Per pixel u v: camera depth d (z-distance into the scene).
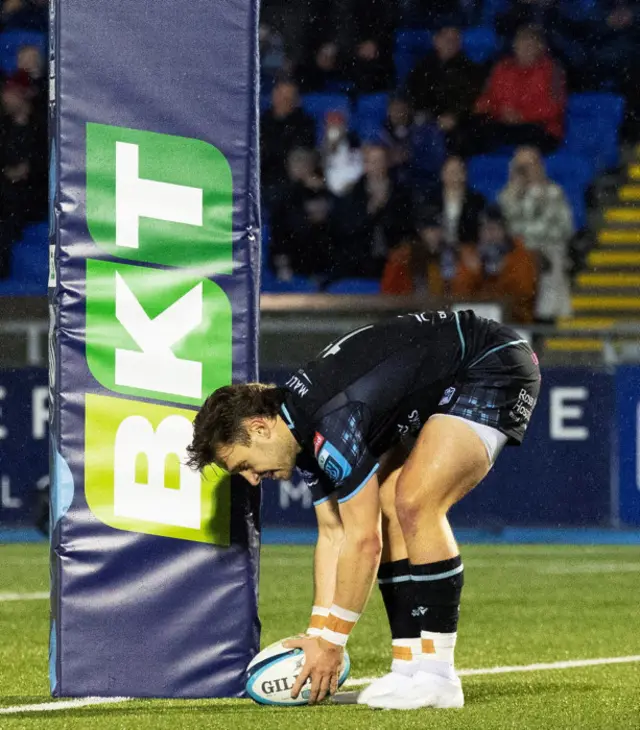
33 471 34.06
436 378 13.17
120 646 13.70
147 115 13.80
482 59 48.84
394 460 14.17
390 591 13.69
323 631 13.05
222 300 14.07
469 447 13.13
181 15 13.91
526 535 34.62
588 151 48.69
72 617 13.55
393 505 13.85
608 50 49.16
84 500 13.62
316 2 47.97
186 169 13.95
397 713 12.95
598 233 47.12
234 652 14.04
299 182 44.31
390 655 18.00
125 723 12.44
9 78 44.41
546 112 48.09
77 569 13.59
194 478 13.98
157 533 13.85
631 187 48.25
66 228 13.55
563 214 43.94
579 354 35.00
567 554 31.69
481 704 13.57
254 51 14.17
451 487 13.21
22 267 44.25
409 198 44.62
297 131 44.50
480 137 47.66
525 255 41.72
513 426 13.47
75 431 13.60
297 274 44.25
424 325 13.37
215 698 14.03
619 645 18.97
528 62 48.12
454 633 13.48
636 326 34.75
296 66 47.91
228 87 14.07
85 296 13.61
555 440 34.22
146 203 13.81
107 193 13.67
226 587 14.05
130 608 13.73
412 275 41.75
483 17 49.94
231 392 12.64
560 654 18.08
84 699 14.20
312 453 13.50
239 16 14.09
